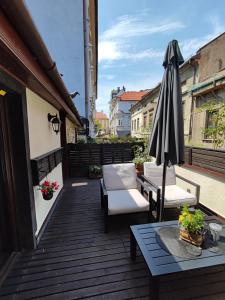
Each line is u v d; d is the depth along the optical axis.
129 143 7.05
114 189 3.55
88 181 5.83
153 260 1.64
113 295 1.79
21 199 2.33
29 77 1.88
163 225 2.23
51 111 3.82
